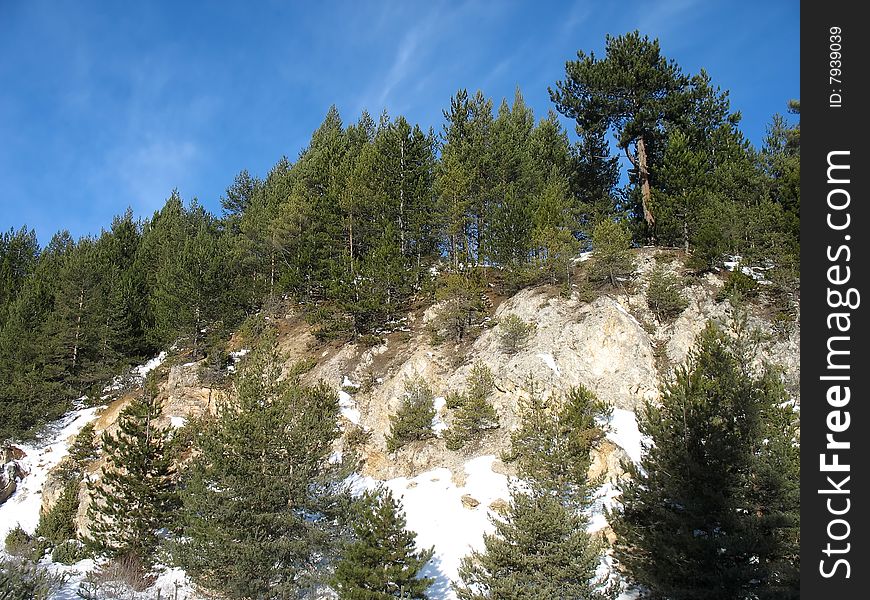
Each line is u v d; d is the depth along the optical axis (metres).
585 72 44.25
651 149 44.06
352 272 38.47
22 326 42.94
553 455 20.38
